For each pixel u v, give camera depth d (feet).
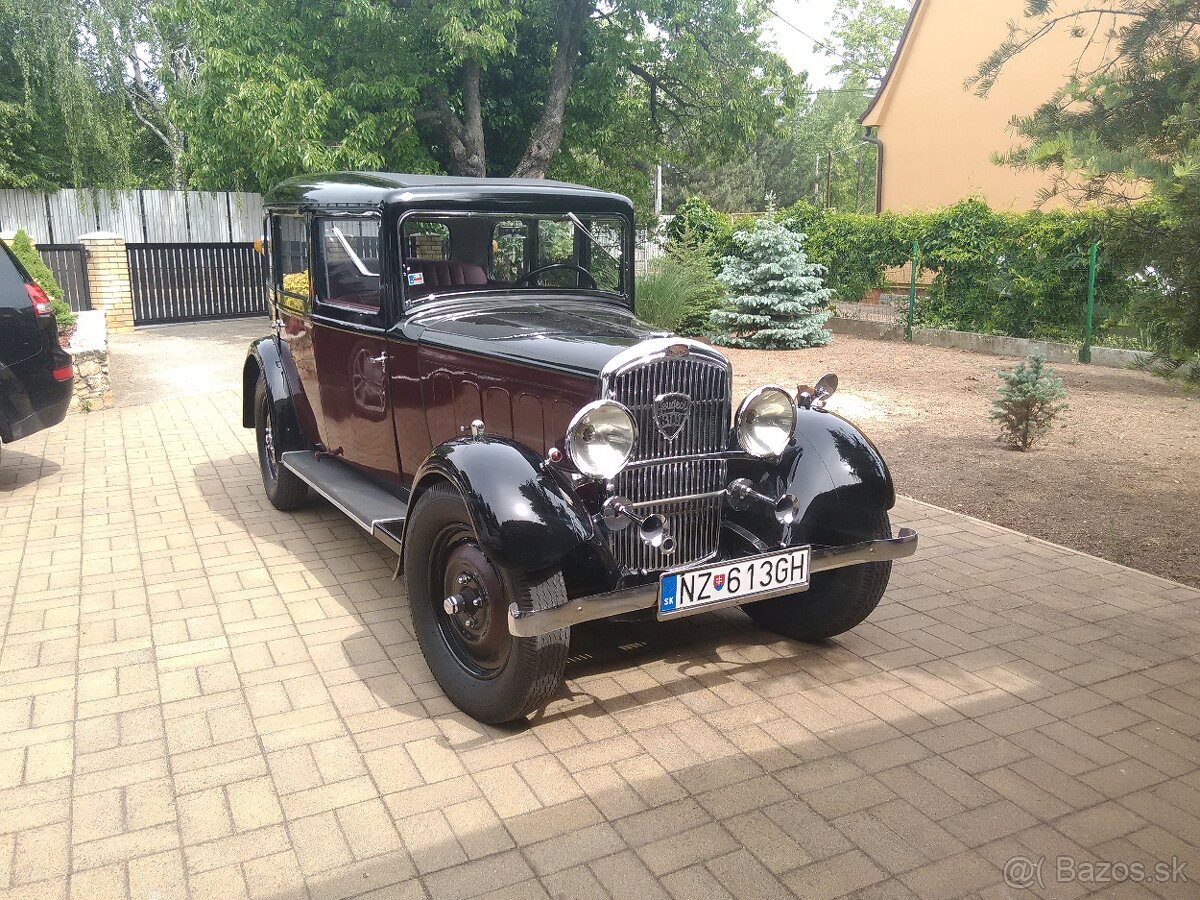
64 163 60.54
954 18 64.69
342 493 15.67
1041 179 59.82
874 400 32.27
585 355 11.66
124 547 17.56
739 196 137.18
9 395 20.72
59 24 57.26
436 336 13.93
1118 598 15.28
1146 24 14.79
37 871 8.70
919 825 9.44
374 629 14.07
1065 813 9.66
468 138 47.09
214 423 28.43
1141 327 16.05
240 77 40.16
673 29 48.93
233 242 56.70
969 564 16.85
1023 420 24.71
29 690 12.11
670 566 12.35
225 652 13.25
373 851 9.02
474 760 10.61
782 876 8.69
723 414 12.33
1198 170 12.84
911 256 49.19
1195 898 8.42
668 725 11.43
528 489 10.61
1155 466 23.18
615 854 9.00
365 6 40.40
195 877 8.63
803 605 13.62
